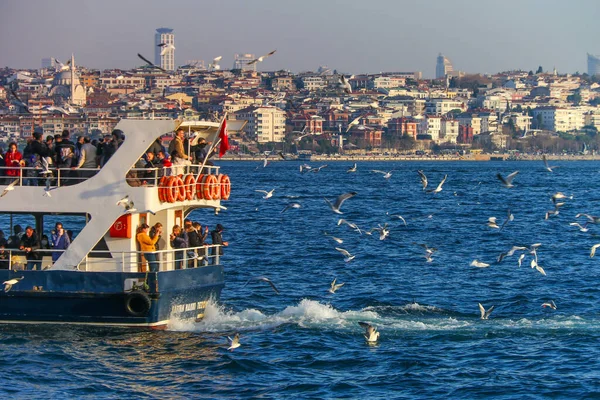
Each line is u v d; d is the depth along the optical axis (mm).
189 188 66688
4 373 56969
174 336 64125
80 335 63312
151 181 64438
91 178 63594
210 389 55438
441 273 99500
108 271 63312
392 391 55594
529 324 71250
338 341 65375
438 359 61594
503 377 58062
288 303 80625
